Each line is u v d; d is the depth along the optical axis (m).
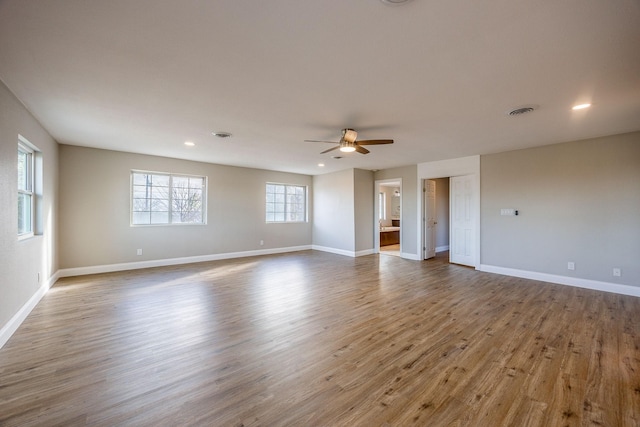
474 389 1.93
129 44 1.88
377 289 4.29
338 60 2.08
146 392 1.88
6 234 2.58
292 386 1.95
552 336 2.71
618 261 4.04
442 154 5.42
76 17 1.61
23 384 1.95
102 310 3.36
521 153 4.95
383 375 2.09
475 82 2.42
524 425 1.60
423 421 1.64
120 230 5.39
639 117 3.26
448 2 1.48
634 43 1.84
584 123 3.48
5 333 2.54
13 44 1.87
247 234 7.16
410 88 2.54
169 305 3.55
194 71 2.25
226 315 3.24
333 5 1.51
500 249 5.25
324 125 3.59
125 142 4.59
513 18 1.61
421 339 2.66
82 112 3.17
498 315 3.24
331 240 7.87
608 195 4.10
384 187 10.37
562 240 4.53
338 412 1.71
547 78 2.34
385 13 1.57
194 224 6.32
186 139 4.34
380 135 4.05
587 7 1.52
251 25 1.68
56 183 4.58
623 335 2.72
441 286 4.45
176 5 1.51
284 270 5.59
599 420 1.64
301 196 8.37
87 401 1.78
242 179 7.05
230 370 2.14
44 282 3.89
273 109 3.05
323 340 2.63
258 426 1.59
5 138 2.54
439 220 7.93
